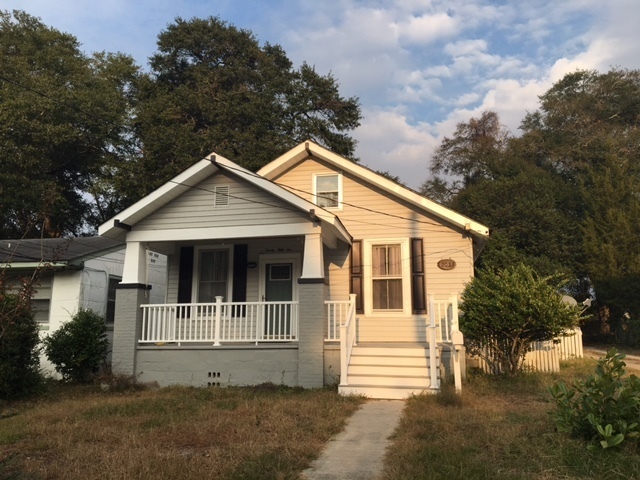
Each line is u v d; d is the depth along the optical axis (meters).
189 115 29.97
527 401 9.16
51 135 25.28
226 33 32.56
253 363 11.80
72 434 7.10
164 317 12.38
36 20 29.86
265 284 14.08
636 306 25.08
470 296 12.16
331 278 14.05
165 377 12.09
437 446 6.14
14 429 7.52
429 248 13.77
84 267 14.80
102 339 13.75
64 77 28.81
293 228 11.88
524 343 12.06
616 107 38.59
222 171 12.31
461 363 11.46
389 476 5.29
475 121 40.34
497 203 30.34
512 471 5.22
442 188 40.69
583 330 29.69
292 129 31.22
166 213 12.48
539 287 11.59
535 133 37.91
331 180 14.71
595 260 27.02
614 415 5.86
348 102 33.16
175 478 5.24
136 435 6.95
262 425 7.58
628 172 32.78
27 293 7.43
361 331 13.59
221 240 14.02
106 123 28.88
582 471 5.16
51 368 14.22
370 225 14.17
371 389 10.15
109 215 32.62
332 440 6.95
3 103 24.33
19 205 24.73
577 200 31.95
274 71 32.88
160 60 32.88
